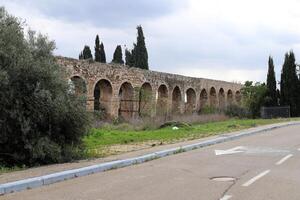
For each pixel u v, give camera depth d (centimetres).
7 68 1534
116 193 1043
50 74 1614
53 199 986
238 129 3158
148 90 4544
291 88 5894
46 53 1689
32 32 1697
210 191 1049
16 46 1591
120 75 4053
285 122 4125
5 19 1622
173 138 2502
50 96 1573
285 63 5972
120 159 1582
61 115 1603
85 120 1680
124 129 3136
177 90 5131
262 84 5653
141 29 6744
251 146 2105
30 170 1356
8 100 1516
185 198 977
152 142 2305
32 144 1532
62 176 1254
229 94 6506
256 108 5578
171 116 4288
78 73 3500
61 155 1616
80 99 1684
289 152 1841
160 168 1441
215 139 2358
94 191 1070
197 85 5516
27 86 1566
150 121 3584
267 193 1020
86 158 1681
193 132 2881
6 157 1565
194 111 5416
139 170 1408
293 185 1116
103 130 2825
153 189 1084
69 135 1681
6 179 1180
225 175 1282
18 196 1028
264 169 1385
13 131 1537
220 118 4544
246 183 1148
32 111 1559
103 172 1386
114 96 3975
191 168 1430
